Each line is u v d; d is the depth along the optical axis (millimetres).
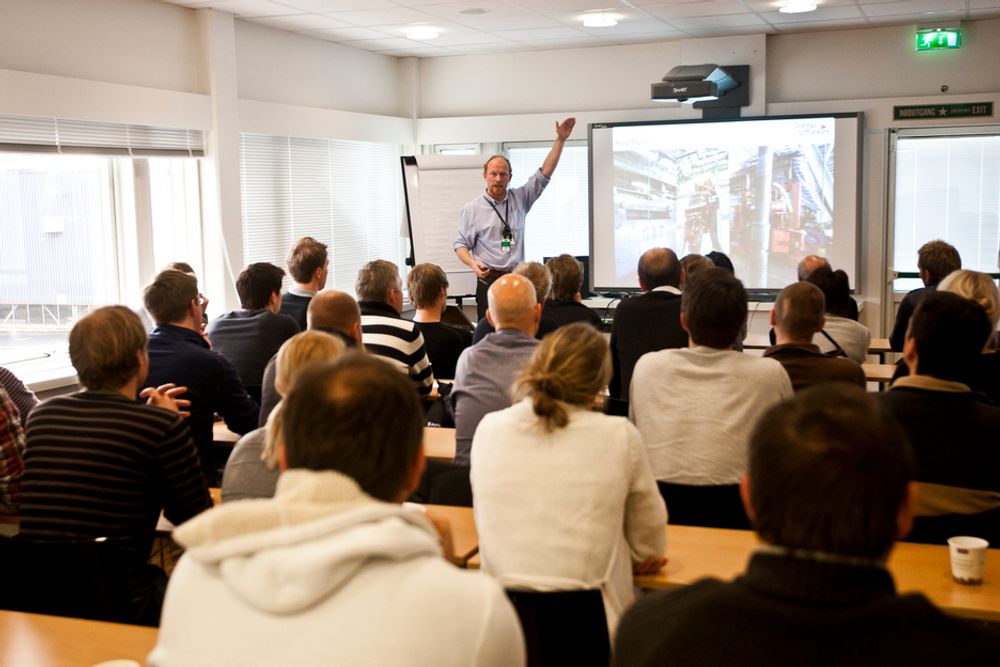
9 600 2219
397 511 1115
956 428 2270
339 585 1053
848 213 8055
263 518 1092
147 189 6246
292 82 7680
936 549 2309
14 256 5391
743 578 978
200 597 1092
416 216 8102
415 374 4113
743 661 915
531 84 8984
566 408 2117
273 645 1035
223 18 6570
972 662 878
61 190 5691
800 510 933
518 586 2033
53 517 2355
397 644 1024
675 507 2693
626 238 8758
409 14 6887
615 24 7559
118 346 2438
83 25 5551
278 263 7672
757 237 8359
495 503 2104
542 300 4656
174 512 2473
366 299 4348
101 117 5578
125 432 2377
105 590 2172
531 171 9297
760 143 8242
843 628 897
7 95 4961
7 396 3041
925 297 2352
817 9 7023
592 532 2041
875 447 942
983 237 7926
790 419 987
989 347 3674
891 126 7891
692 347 2822
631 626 1022
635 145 8609
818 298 3164
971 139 7859
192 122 6340
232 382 3582
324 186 8250
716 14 7176
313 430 1143
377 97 8938
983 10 7141
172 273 3609
